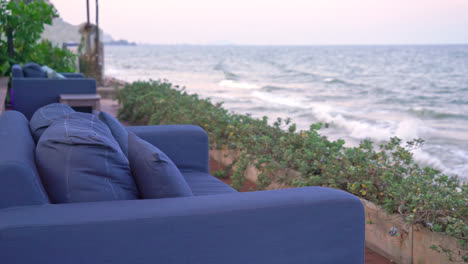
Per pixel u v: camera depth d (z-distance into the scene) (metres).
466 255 2.15
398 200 2.62
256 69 44.31
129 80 26.73
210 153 5.30
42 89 6.32
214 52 119.38
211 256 1.37
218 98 16.53
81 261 1.24
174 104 6.34
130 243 1.28
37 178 1.41
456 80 27.53
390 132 9.05
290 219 1.44
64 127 1.63
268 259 1.43
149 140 2.83
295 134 4.11
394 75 33.16
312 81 29.09
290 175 3.67
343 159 3.29
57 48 9.71
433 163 6.07
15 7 8.11
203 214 1.34
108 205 1.36
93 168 1.50
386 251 2.66
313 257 1.49
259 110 12.89
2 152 1.41
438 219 2.38
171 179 1.57
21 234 1.18
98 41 13.80
